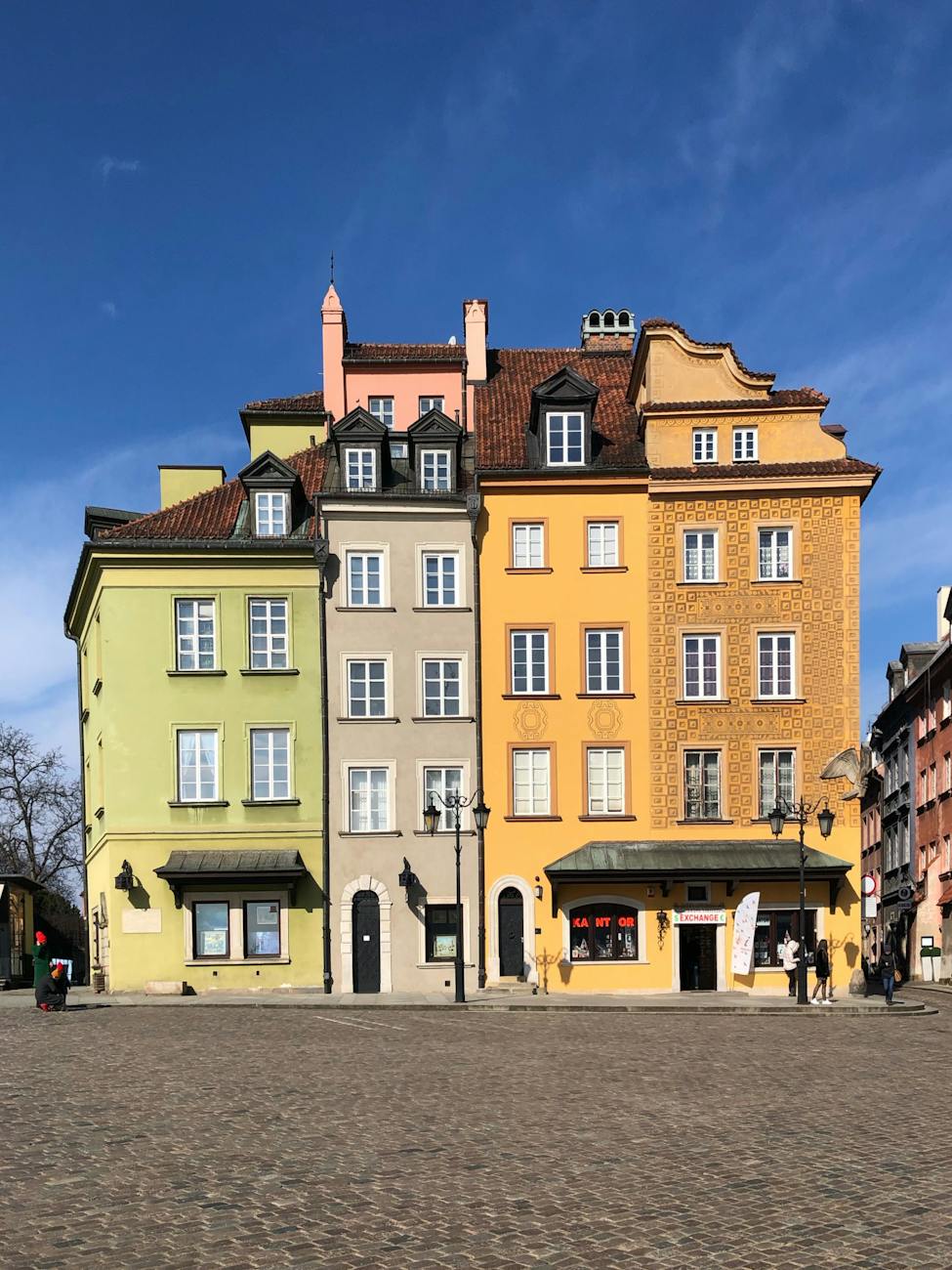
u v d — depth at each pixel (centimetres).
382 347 4450
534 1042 2206
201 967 3431
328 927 3472
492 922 3506
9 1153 1206
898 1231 930
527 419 3956
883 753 6366
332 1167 1143
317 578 3606
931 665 4931
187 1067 1838
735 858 3459
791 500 3603
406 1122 1381
